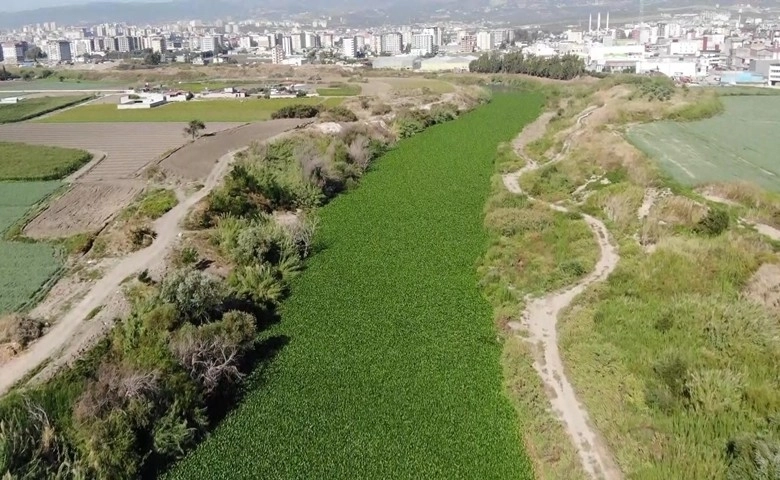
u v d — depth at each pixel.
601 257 53.78
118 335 39.56
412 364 40.44
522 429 34.00
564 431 32.84
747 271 46.75
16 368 37.94
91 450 30.33
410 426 34.50
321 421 35.16
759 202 59.00
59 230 65.50
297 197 72.44
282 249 56.56
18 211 71.56
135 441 31.66
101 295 48.06
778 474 26.72
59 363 38.06
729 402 32.88
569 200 69.81
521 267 53.34
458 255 57.53
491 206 68.75
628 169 72.50
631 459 30.39
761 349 37.72
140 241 58.34
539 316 45.12
